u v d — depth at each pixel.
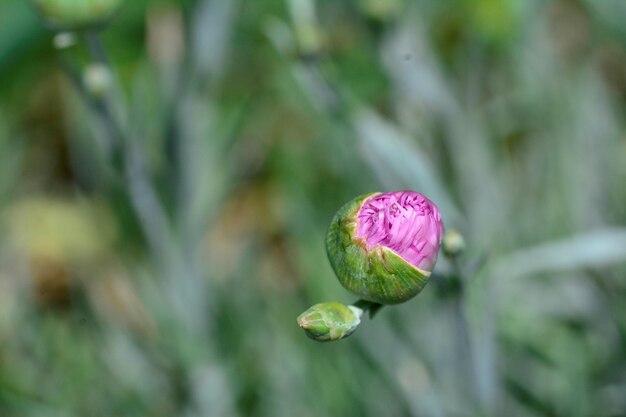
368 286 0.29
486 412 0.34
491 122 0.47
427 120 0.43
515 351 0.42
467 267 0.31
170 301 0.40
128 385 0.43
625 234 0.35
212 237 0.53
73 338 0.44
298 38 0.35
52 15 0.34
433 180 0.35
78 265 0.51
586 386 0.40
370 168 0.37
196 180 0.39
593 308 0.43
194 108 0.39
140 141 0.37
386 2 0.38
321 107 0.36
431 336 0.40
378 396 0.41
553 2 0.56
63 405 0.43
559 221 0.44
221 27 0.38
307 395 0.42
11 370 0.44
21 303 0.46
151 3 0.46
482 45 0.45
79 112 0.45
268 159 0.53
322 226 0.45
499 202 0.43
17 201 0.55
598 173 0.45
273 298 0.44
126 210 0.39
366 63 0.45
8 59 0.54
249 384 0.42
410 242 0.29
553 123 0.45
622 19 0.40
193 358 0.40
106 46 0.51
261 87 0.51
